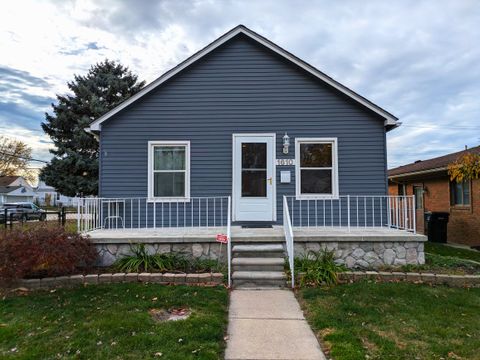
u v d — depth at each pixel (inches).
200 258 239.3
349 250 240.8
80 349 124.4
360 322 150.9
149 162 315.6
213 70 320.8
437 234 471.5
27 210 943.0
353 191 313.9
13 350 125.0
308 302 178.2
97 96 926.4
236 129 317.7
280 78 320.2
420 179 572.1
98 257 238.2
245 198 314.2
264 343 134.3
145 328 141.5
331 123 316.8
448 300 180.2
